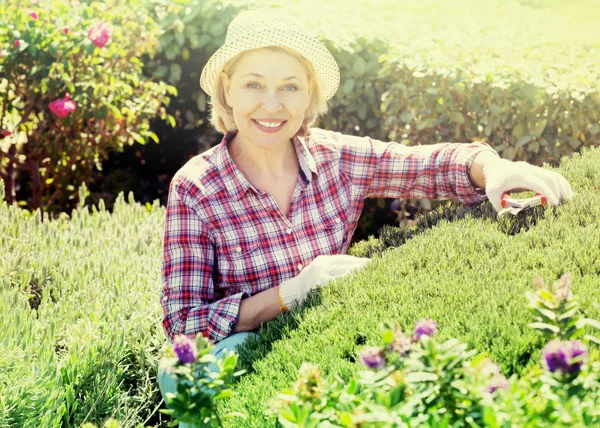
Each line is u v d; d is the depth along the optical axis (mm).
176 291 2332
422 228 2619
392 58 4590
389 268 2195
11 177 5305
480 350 1629
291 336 1966
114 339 2711
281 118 2334
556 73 4273
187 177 2389
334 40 4887
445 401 1256
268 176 2461
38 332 2773
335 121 5203
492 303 1818
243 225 2387
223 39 5590
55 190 5664
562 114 4039
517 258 2102
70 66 4910
